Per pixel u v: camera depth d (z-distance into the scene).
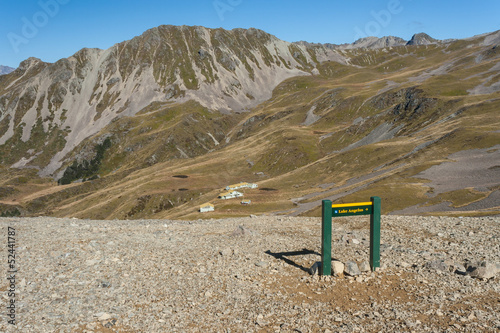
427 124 192.88
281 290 13.22
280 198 144.00
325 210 13.88
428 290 12.54
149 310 11.76
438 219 24.53
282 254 17.34
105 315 11.17
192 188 189.75
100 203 185.38
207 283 13.89
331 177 161.38
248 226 25.06
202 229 24.34
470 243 17.62
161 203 174.38
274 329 10.58
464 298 11.80
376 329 10.28
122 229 23.98
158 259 16.62
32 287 13.09
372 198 14.55
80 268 15.17
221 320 11.19
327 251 14.07
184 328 10.71
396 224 23.22
